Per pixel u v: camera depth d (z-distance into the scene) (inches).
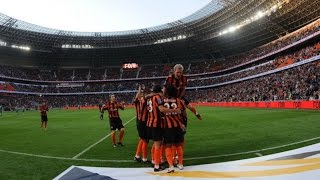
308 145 364.2
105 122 989.8
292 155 318.3
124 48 3430.1
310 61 1705.2
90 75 3619.6
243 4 2278.5
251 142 417.7
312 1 1841.8
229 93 2377.0
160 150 292.7
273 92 1637.6
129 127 759.1
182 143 294.0
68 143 504.1
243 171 272.4
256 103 1651.1
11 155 398.0
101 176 279.4
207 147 400.2
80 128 794.2
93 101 3356.3
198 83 3120.1
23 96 3120.1
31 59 3442.4
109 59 3631.9
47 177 278.8
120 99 3341.5
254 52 2696.9
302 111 1023.0
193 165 302.8
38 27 3048.7
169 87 282.0
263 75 2269.9
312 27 1982.0
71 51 3452.3
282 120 715.4
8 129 818.2
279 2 2001.7
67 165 327.3
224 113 1161.4
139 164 320.5
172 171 280.1
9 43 3048.7
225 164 299.6
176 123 283.1
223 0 2356.1
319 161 288.0
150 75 3467.0
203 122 784.3
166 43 3230.8
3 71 3053.6
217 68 3085.6
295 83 1521.9
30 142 532.1
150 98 296.2
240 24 2496.3
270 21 2272.4
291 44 2044.8
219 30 2760.8
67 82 3506.4
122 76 3538.4
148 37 3245.6
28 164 337.4
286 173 258.4
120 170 298.2
